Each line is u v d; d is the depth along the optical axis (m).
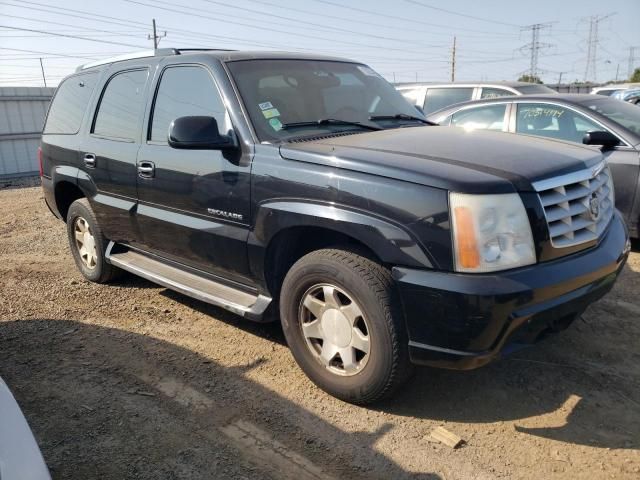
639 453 2.71
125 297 4.91
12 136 15.34
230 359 3.74
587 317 4.17
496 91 8.69
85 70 5.29
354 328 3.02
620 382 3.32
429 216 2.66
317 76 4.10
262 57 4.00
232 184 3.45
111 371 3.61
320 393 3.29
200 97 3.83
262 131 3.44
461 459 2.71
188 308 4.63
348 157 2.98
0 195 11.44
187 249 3.94
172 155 3.87
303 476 2.62
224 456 2.77
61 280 5.43
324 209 3.00
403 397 3.24
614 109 6.15
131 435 2.94
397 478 2.59
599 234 3.12
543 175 2.81
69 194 5.53
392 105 4.33
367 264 2.90
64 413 3.15
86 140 4.82
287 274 3.27
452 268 2.62
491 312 2.56
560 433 2.88
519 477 2.58
